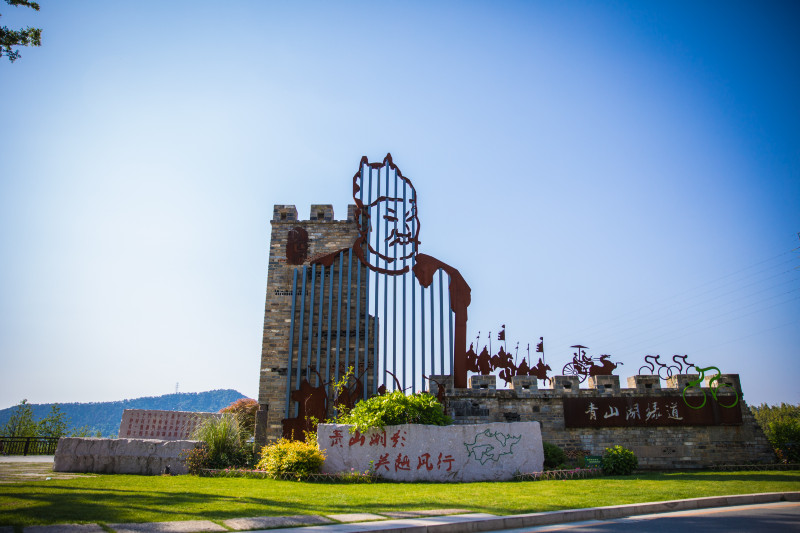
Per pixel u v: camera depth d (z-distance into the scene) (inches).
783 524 331.6
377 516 326.3
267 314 839.1
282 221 895.1
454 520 319.0
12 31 485.4
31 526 259.1
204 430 684.7
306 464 560.1
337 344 795.4
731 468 703.7
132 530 263.6
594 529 321.4
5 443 919.0
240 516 310.8
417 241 876.6
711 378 764.0
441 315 832.9
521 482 547.2
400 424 596.1
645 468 717.9
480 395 751.1
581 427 736.3
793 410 2065.7
